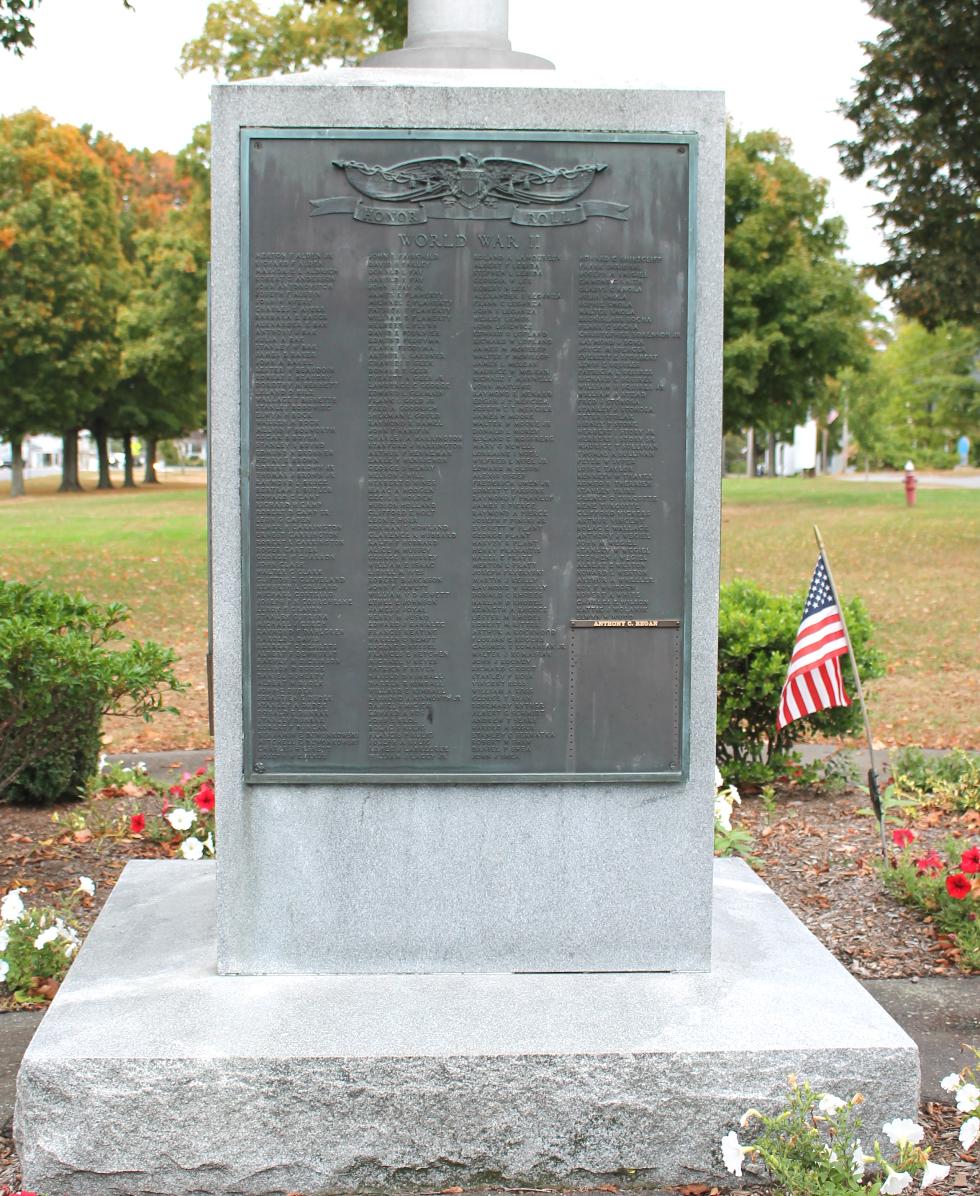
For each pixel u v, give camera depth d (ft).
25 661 18.94
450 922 13.78
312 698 13.47
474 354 13.20
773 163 113.09
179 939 14.66
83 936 18.16
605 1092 12.03
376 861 13.67
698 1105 12.08
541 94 13.01
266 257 13.01
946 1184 11.94
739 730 26.81
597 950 13.85
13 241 121.49
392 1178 12.04
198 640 49.16
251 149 12.91
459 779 13.56
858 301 116.26
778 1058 12.09
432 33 14.32
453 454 13.28
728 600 28.58
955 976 17.20
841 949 18.13
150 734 33.53
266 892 13.65
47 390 140.77
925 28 63.46
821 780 27.14
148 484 210.59
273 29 94.17
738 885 17.03
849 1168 11.04
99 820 23.57
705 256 13.21
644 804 13.75
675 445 13.34
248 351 13.07
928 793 26.63
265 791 13.56
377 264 13.07
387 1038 12.20
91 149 162.91
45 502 145.38
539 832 13.73
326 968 13.74
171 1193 11.93
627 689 13.58
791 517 106.83
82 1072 11.77
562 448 13.32
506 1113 12.01
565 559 13.43
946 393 175.32
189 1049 11.95
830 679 21.29
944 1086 11.99
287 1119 11.91
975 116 66.74
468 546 13.38
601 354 13.23
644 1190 12.10
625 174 13.08
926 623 52.70
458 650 13.48
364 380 13.17
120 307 145.07
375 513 13.32
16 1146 12.29
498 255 13.10
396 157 12.98
